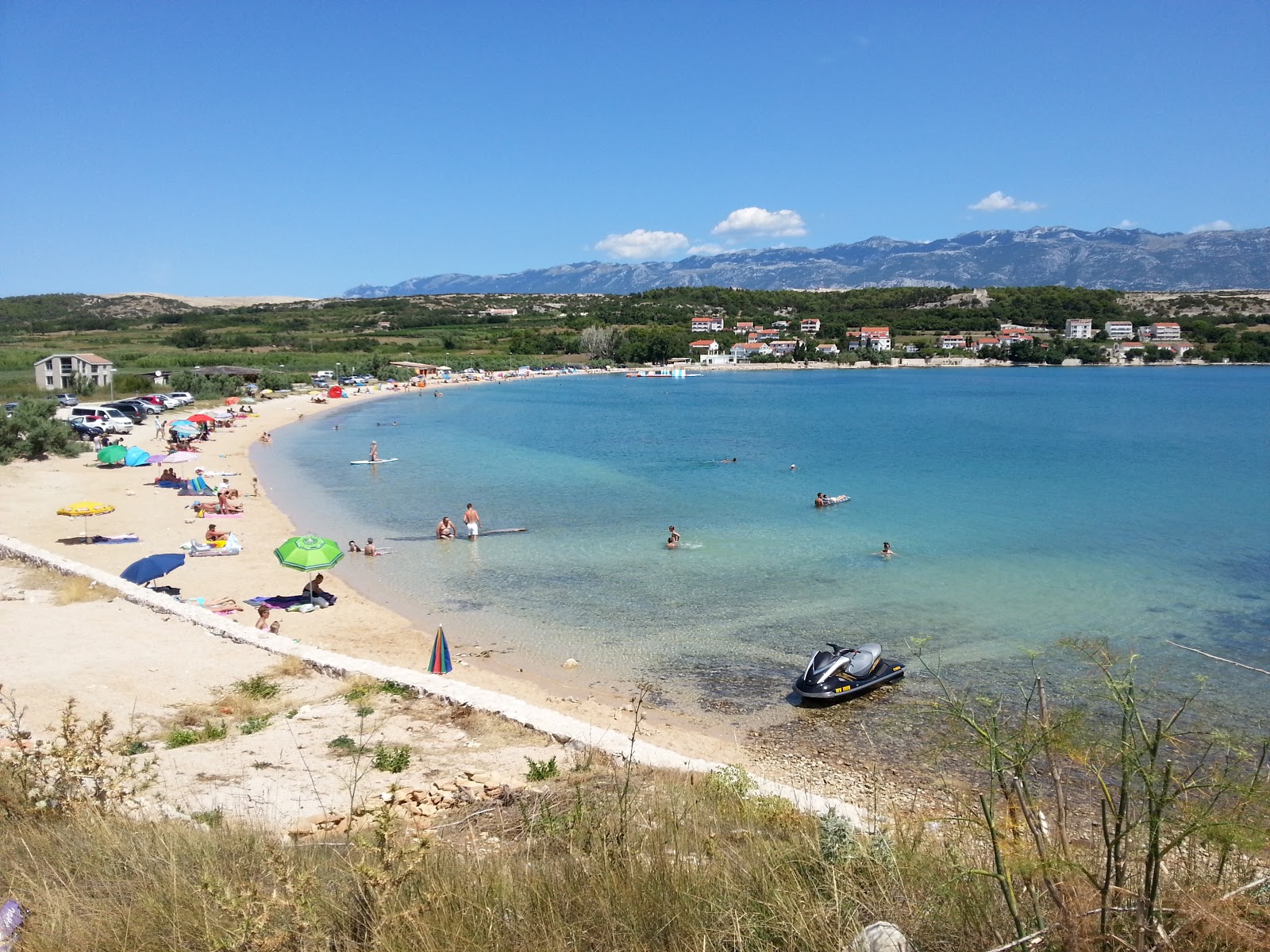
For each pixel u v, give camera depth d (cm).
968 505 4234
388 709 1511
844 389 14388
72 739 903
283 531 3569
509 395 12794
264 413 9288
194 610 2066
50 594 2227
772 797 1067
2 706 1438
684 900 531
